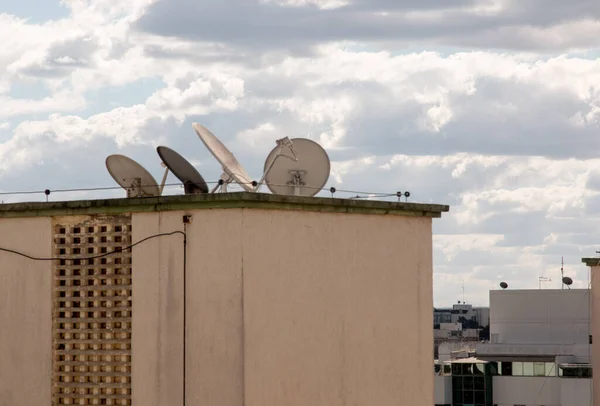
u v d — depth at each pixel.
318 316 20.94
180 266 20.34
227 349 19.84
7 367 21.83
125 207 20.86
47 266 21.58
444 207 23.19
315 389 20.81
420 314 22.77
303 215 20.78
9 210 21.80
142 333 20.67
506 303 94.50
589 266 34.19
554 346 87.88
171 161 21.22
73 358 21.34
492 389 87.06
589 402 84.00
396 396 22.22
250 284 19.83
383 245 22.19
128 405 20.83
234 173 21.33
